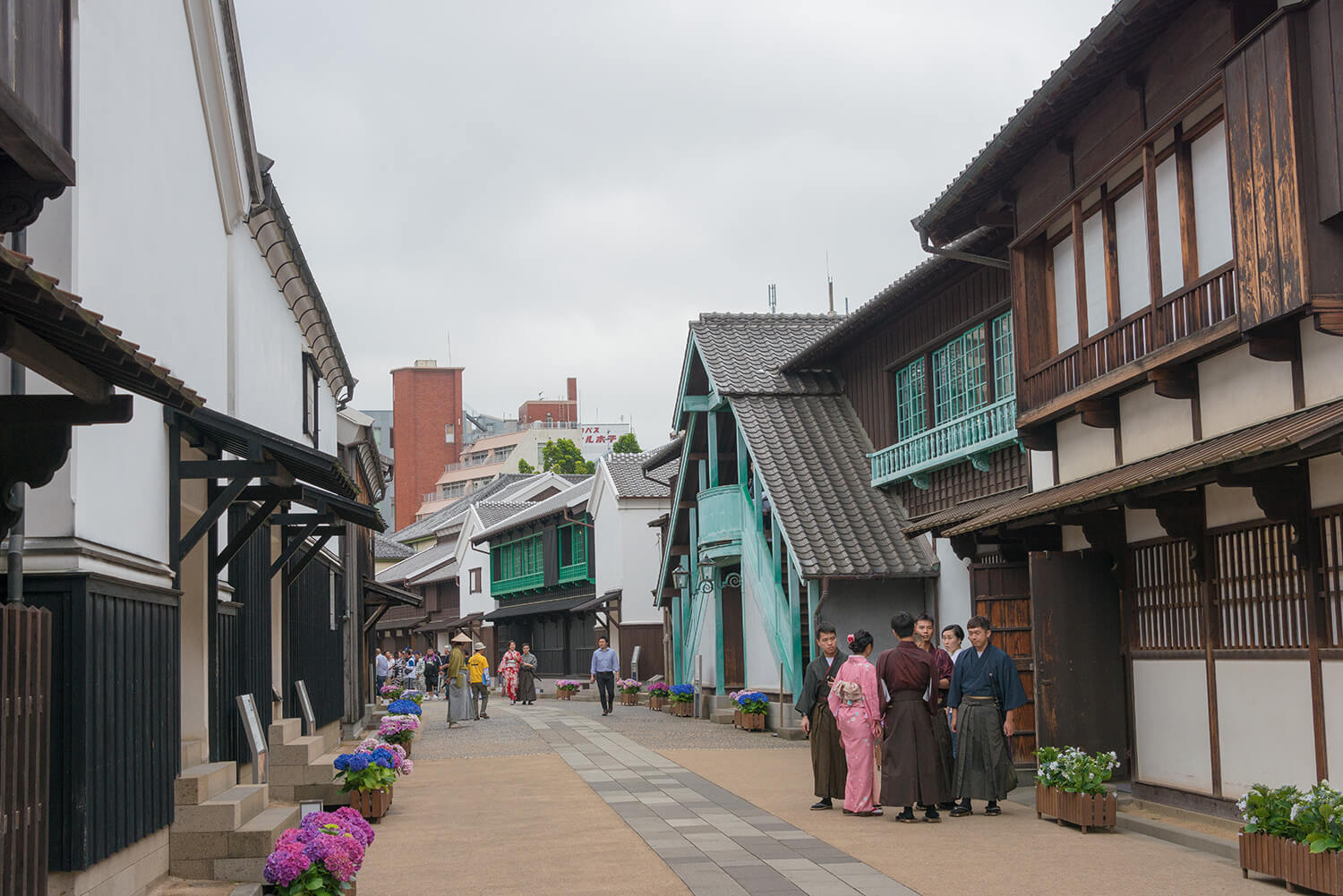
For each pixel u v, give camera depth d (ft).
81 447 25.80
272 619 55.36
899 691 39.58
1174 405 39.22
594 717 101.09
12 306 17.51
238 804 31.76
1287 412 33.06
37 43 19.98
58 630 25.53
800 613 75.87
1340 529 30.37
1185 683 37.81
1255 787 29.19
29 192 20.85
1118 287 42.50
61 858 25.03
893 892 27.96
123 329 29.37
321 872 25.41
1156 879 28.96
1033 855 32.48
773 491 74.38
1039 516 41.55
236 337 43.57
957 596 67.72
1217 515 35.83
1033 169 47.91
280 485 38.24
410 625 229.25
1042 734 41.52
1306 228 30.42
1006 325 61.31
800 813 41.68
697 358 89.20
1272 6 33.71
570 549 164.76
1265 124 32.04
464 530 210.59
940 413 69.62
